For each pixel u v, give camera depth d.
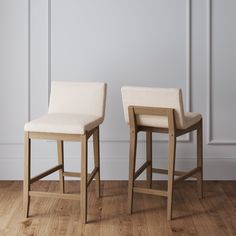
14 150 4.73
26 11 4.58
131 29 4.62
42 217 3.82
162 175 4.77
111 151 4.75
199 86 4.66
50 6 4.59
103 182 4.71
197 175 4.25
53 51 4.63
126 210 3.97
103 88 4.12
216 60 4.64
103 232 3.55
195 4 4.59
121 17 4.60
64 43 4.62
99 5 4.59
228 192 4.41
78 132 3.68
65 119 3.84
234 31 4.61
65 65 4.65
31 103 4.68
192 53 4.63
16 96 4.67
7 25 4.59
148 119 3.84
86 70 4.66
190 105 4.68
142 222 3.73
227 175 4.77
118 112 4.70
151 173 4.36
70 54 4.64
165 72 4.65
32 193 3.80
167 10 4.59
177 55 4.64
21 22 4.60
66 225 3.67
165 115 3.76
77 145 4.74
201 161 4.24
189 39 4.60
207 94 4.66
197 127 4.18
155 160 4.74
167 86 4.66
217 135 4.72
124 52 4.64
